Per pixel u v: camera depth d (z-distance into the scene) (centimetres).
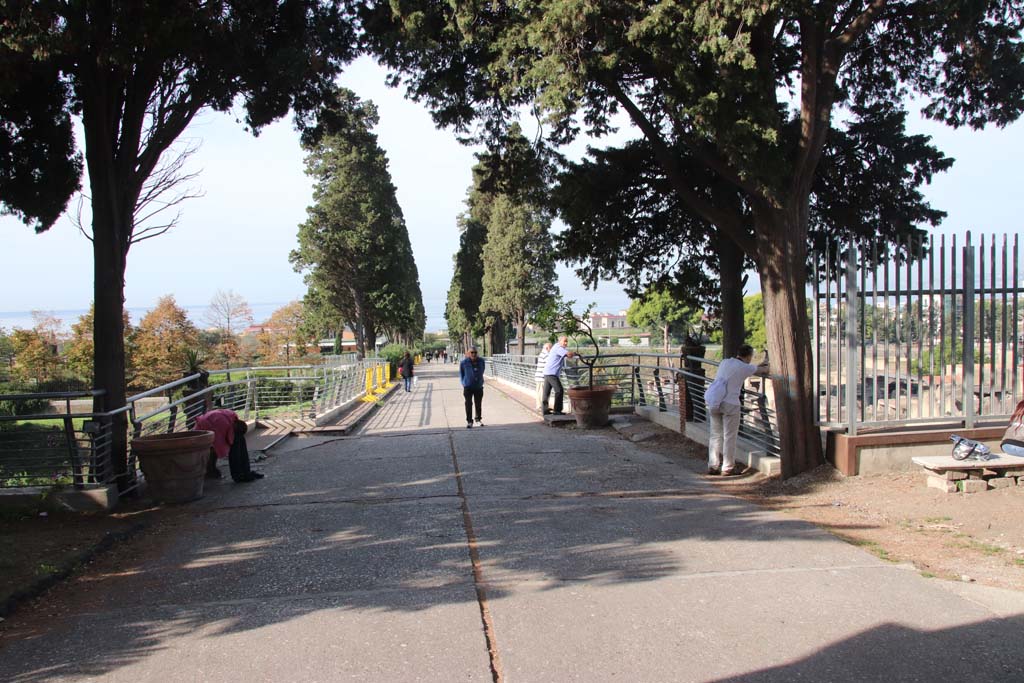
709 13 784
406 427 1700
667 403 1463
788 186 883
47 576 557
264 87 1050
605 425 1503
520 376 2909
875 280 855
